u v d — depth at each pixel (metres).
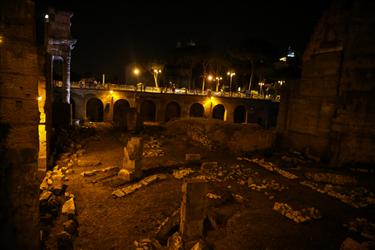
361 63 20.28
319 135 23.11
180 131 31.25
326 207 13.16
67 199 13.46
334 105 21.86
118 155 22.08
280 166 20.53
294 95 26.03
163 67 70.62
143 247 9.39
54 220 11.30
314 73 23.92
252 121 54.38
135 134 29.66
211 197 13.17
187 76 74.31
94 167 18.73
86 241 10.06
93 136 28.94
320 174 17.84
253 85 73.69
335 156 20.86
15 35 8.30
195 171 18.41
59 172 17.12
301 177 17.98
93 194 14.14
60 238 9.58
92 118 53.41
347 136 20.42
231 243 9.46
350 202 13.78
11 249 6.73
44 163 16.95
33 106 8.60
